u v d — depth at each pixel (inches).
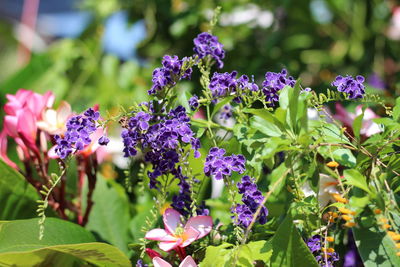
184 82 77.2
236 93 45.9
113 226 52.6
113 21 106.2
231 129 47.7
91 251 44.6
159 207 45.0
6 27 122.2
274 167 47.4
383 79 92.0
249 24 95.0
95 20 106.6
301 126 42.1
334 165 42.6
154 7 99.1
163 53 97.9
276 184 41.9
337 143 43.4
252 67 88.1
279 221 46.3
